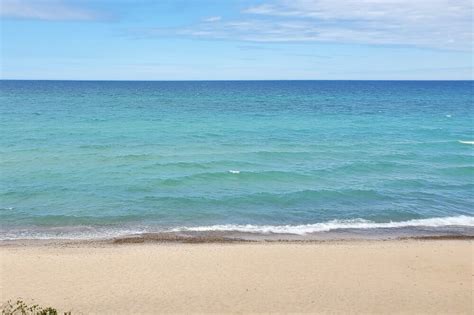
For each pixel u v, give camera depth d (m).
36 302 13.20
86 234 19.44
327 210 23.36
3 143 38.62
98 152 35.38
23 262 16.00
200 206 23.39
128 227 20.41
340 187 27.12
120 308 12.96
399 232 20.52
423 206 24.23
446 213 23.23
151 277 15.01
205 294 13.93
